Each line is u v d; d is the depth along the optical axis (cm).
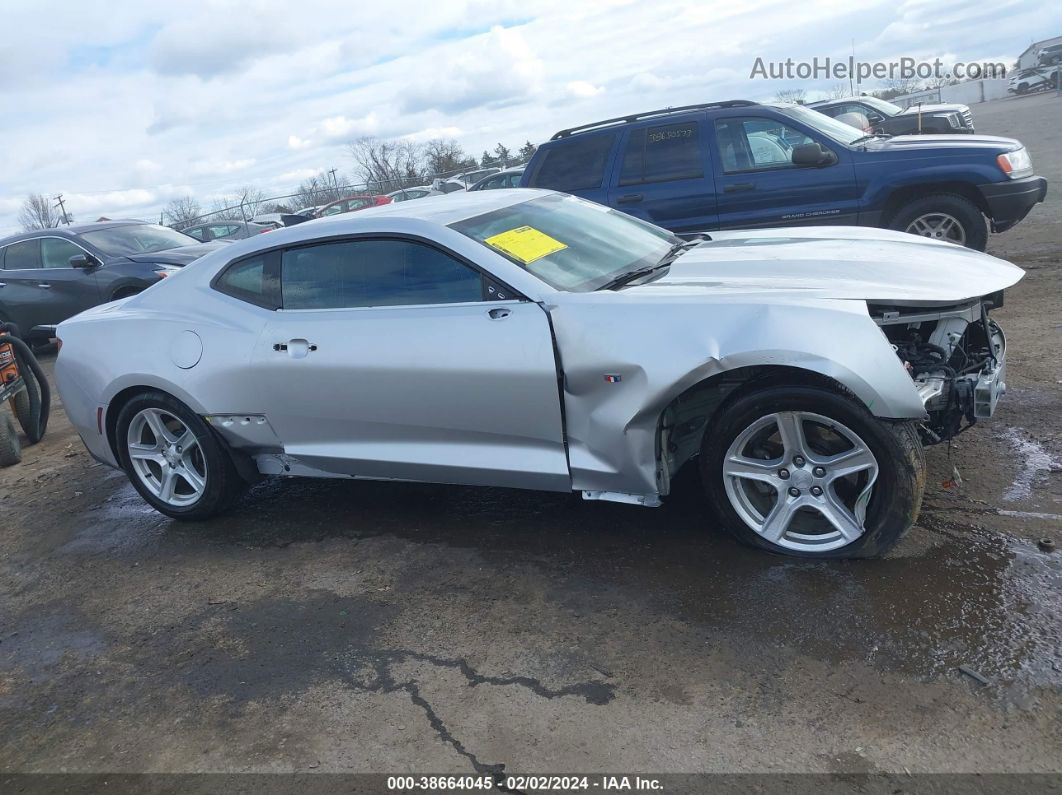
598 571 365
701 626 315
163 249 1098
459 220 404
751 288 348
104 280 1045
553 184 837
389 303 396
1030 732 245
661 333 335
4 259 1118
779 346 314
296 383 414
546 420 363
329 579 398
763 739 257
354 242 407
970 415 346
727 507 354
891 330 377
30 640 387
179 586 415
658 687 287
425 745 277
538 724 279
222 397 437
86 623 394
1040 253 858
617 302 350
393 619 354
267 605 383
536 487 382
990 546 338
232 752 288
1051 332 596
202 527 482
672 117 793
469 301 378
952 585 316
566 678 299
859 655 287
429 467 400
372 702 302
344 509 476
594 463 360
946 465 414
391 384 389
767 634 304
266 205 3297
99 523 514
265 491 521
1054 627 285
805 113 782
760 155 768
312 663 332
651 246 452
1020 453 414
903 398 305
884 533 326
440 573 386
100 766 293
